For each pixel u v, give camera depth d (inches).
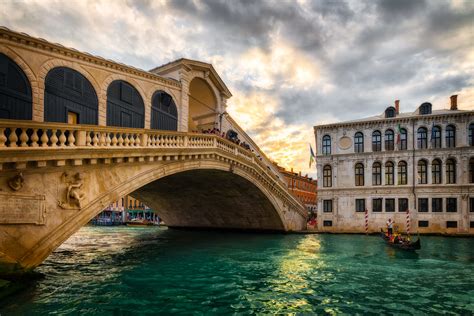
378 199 1064.8
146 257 574.2
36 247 318.7
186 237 968.9
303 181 2271.2
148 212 1978.3
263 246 743.1
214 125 850.1
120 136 408.2
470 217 970.1
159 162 483.2
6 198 296.8
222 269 471.2
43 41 418.9
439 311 297.7
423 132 1045.8
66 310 282.5
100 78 508.4
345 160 1115.9
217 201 1013.8
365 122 1092.5
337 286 379.6
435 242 818.8
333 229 1100.5
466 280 409.4
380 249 685.9
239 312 290.2
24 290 322.3
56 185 336.8
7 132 336.2
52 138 323.6
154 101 617.3
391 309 301.7
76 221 351.9
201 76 759.7
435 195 1003.3
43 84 421.1
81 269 454.3
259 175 827.4
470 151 983.6
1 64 376.5
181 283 386.6
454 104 1093.1
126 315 276.8
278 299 328.5
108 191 393.4
